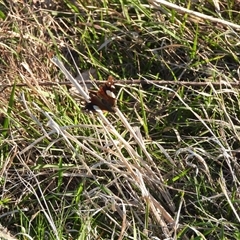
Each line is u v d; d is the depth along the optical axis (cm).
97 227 351
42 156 371
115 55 437
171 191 370
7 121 385
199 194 359
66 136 351
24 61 416
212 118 393
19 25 432
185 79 424
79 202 351
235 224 343
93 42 439
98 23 447
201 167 375
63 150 377
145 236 335
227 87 404
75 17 446
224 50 430
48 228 348
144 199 346
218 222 344
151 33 430
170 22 439
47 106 388
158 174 369
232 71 423
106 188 347
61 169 360
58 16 451
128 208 359
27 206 362
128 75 430
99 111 348
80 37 442
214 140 365
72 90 407
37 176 372
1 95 398
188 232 352
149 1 436
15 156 378
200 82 399
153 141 382
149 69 430
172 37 436
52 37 418
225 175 378
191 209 365
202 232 351
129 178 347
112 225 353
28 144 380
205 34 439
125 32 435
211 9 455
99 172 373
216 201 364
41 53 427
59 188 363
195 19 442
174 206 359
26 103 376
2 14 441
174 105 405
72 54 438
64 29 448
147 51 436
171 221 342
